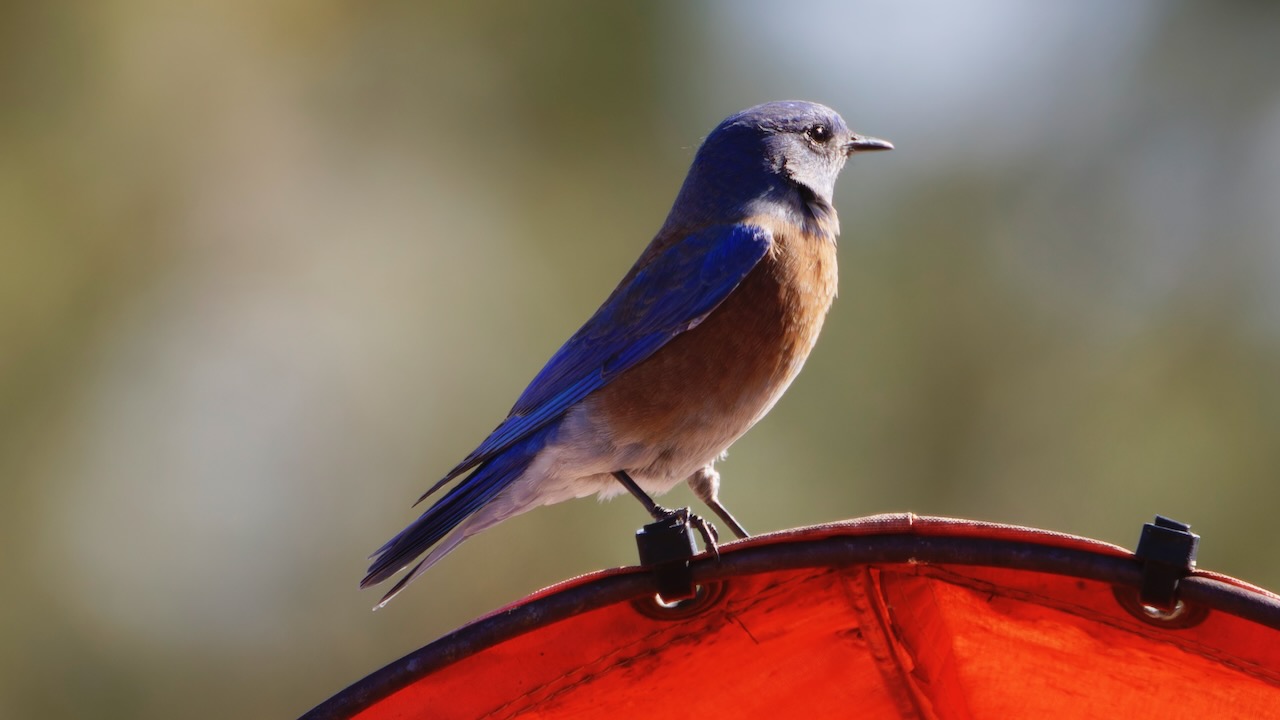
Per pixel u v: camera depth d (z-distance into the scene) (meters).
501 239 16.42
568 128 16.52
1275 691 5.20
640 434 9.59
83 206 15.88
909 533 5.05
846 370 16.34
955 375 16.47
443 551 9.66
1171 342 16.56
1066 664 5.49
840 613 5.35
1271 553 15.95
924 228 16.89
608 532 15.98
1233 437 16.27
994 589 5.20
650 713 5.70
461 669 5.38
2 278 15.52
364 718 5.41
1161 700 5.51
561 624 5.32
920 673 5.57
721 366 9.52
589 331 9.82
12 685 15.48
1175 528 4.88
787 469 15.84
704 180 10.62
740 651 5.49
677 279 9.62
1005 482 16.22
